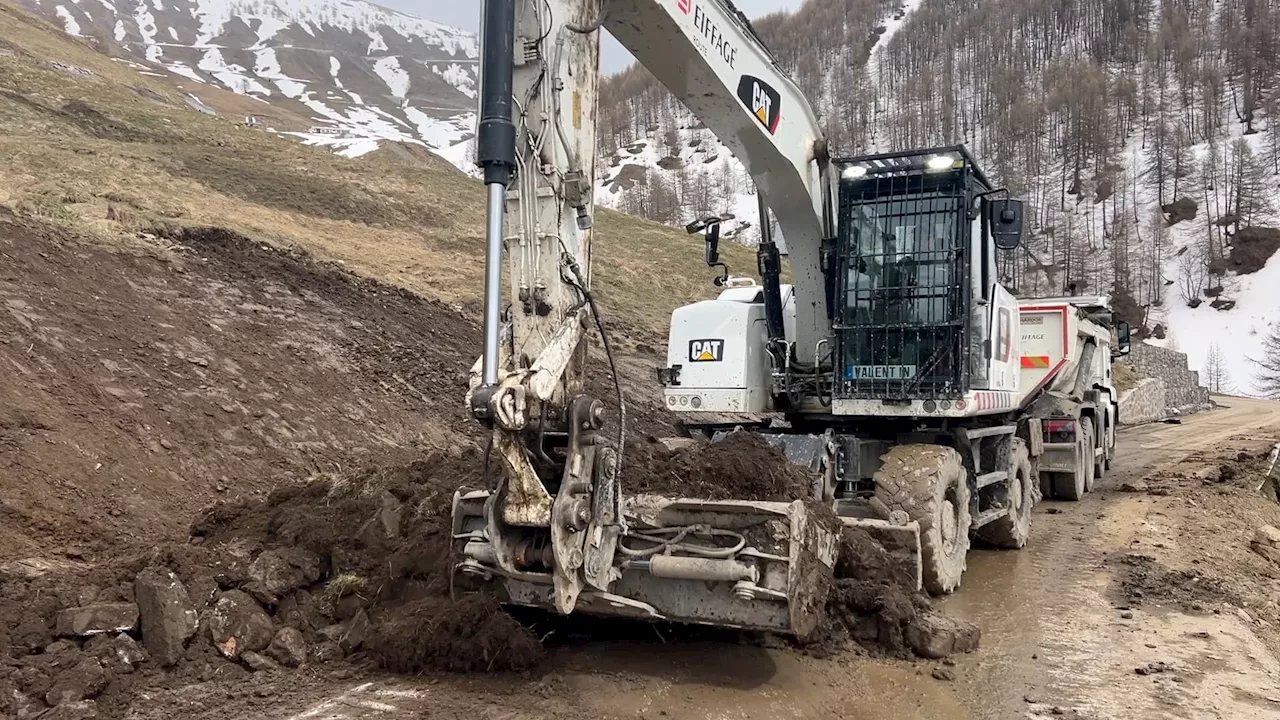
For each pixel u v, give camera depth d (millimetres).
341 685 3963
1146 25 130125
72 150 16578
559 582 3637
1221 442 20062
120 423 7004
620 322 19188
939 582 6402
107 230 10805
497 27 3766
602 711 3824
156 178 15844
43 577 4438
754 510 4145
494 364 3654
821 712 4145
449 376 11648
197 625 4102
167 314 9250
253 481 7375
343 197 20422
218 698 3730
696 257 29516
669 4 4938
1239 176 87125
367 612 4539
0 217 9477
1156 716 4312
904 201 7066
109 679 3686
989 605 6328
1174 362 41156
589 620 4871
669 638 4793
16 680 3545
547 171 3941
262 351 9570
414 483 5605
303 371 9641
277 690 3852
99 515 5902
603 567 3941
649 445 6883
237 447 7699
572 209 4051
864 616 5180
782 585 4043
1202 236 86812
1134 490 12422
